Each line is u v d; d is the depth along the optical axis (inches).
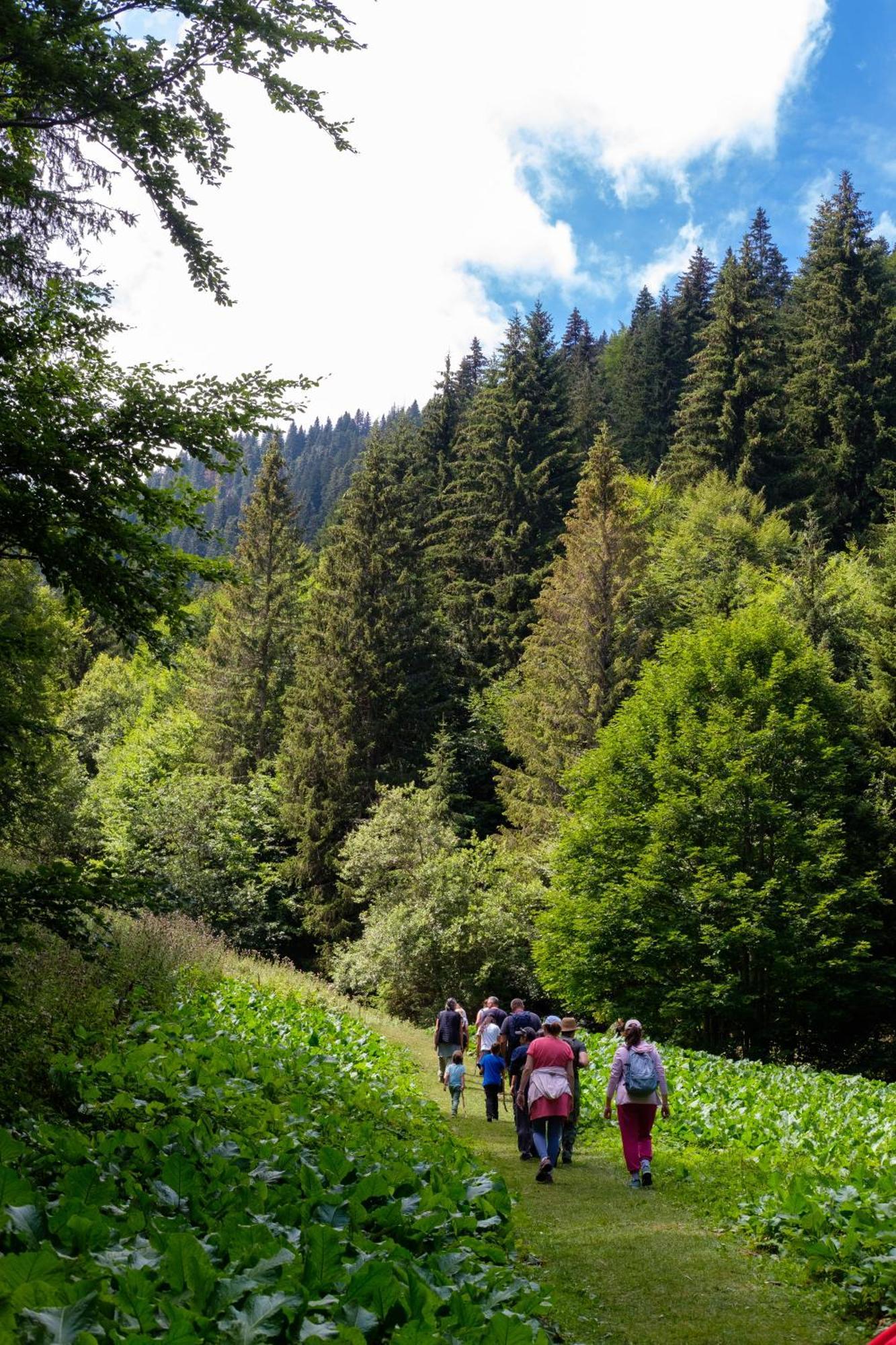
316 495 6122.1
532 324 2144.4
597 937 1002.1
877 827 1047.0
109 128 304.5
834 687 1088.2
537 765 1467.8
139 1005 472.1
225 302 327.6
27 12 278.4
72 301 322.0
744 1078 637.9
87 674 2176.4
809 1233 283.9
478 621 1887.3
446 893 1182.9
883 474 1788.9
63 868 273.9
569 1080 398.0
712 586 1501.0
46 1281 126.0
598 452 1568.7
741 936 901.8
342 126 314.2
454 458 2394.2
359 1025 747.4
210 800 1311.5
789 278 3107.8
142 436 286.5
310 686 1646.2
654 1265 268.8
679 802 992.2
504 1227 258.1
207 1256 143.7
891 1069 989.8
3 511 283.4
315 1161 261.0
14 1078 278.8
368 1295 151.8
